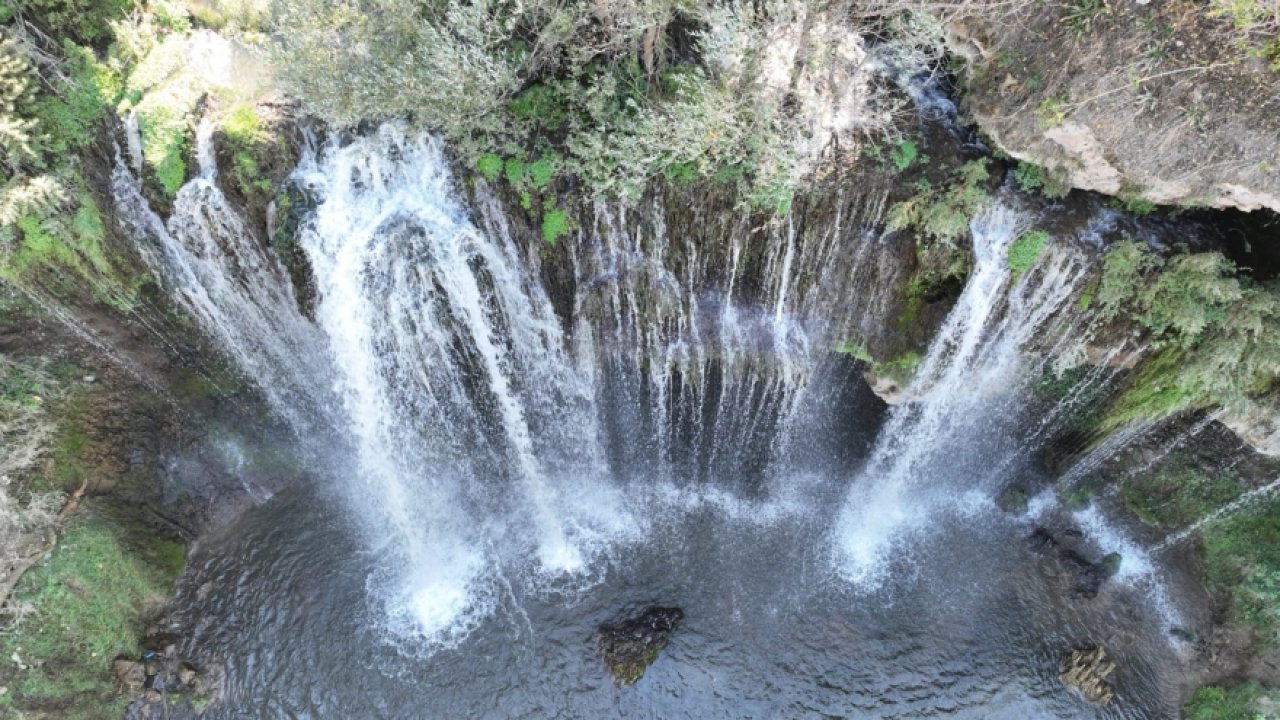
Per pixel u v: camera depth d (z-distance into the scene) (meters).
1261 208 10.27
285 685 12.06
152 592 12.58
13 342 12.31
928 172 10.88
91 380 12.80
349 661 12.23
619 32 10.34
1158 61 8.76
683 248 11.73
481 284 12.19
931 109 11.45
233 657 12.31
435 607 12.70
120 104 12.16
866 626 12.39
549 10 10.30
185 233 12.13
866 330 12.07
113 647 11.96
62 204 11.81
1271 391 10.24
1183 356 10.54
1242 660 11.77
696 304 12.34
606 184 10.92
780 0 9.44
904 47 10.49
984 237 10.86
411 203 11.88
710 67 10.43
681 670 11.96
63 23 12.37
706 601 12.63
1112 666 11.87
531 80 11.62
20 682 11.21
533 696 11.82
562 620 12.50
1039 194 10.89
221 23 12.71
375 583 13.01
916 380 12.26
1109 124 9.34
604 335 12.73
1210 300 9.84
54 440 12.26
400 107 10.81
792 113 11.11
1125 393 11.53
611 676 11.85
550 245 11.79
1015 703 11.71
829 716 11.58
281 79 10.99
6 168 11.61
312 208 11.89
